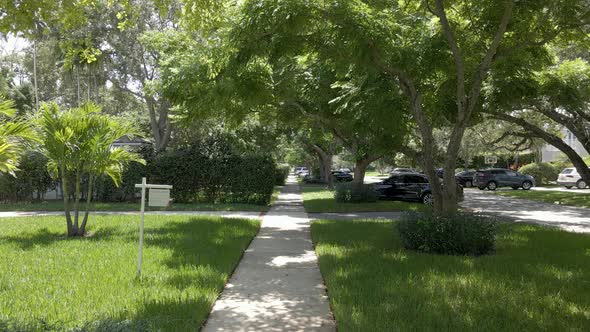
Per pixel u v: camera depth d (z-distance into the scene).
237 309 6.00
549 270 7.75
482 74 9.20
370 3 9.22
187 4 6.98
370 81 9.70
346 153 54.97
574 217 18.09
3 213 18.45
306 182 52.81
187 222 14.44
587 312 5.55
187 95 12.48
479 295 6.18
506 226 13.99
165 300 5.85
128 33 26.50
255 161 22.42
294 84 13.62
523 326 5.03
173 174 22.23
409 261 8.44
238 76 10.80
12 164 7.51
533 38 9.71
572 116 18.78
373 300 5.95
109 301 5.85
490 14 9.40
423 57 9.59
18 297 6.04
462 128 9.77
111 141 12.17
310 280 7.62
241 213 19.09
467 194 32.53
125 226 13.41
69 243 10.46
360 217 17.73
